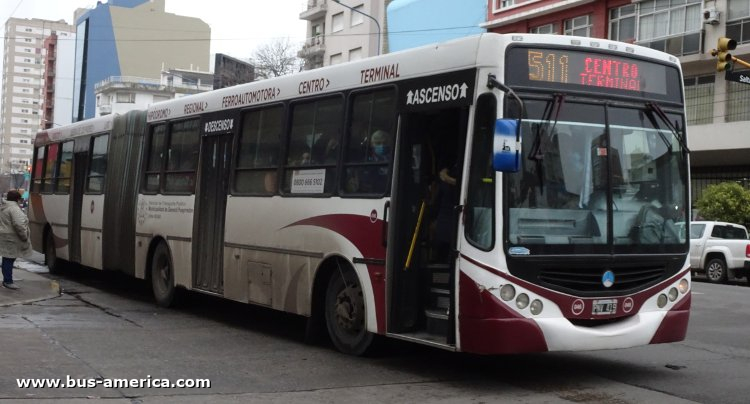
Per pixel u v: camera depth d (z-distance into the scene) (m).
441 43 7.63
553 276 7.00
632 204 7.44
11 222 13.80
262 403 6.48
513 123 6.51
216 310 12.43
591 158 7.27
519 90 7.05
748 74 19.23
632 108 7.57
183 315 11.85
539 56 7.18
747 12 27.78
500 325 6.77
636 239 7.40
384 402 6.60
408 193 7.98
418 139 8.04
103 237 14.59
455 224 7.18
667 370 8.20
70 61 124.25
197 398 6.61
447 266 7.68
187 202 11.84
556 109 7.15
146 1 99.62
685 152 7.89
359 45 52.84
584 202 7.19
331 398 6.70
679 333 7.67
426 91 7.69
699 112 29.56
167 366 7.93
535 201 6.99
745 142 27.69
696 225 23.34
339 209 8.65
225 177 11.05
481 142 7.07
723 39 18.36
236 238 10.51
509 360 8.69
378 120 8.30
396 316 7.85
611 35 32.09
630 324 7.31
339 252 8.60
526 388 7.23
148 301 13.57
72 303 13.01
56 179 17.41
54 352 8.42
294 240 9.37
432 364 8.34
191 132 12.02
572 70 7.30
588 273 7.15
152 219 12.83
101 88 93.00
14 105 169.88
